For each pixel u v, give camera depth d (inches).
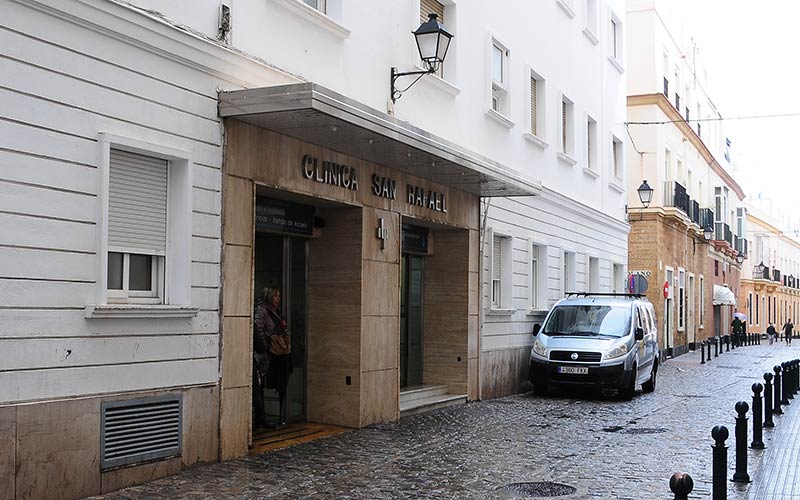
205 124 378.6
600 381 703.1
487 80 684.1
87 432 314.5
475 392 661.3
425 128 583.8
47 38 301.9
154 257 361.1
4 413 282.2
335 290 507.5
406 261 635.5
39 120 298.5
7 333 285.3
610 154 1067.9
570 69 909.2
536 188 647.1
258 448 423.5
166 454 353.1
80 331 313.4
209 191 381.4
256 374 465.1
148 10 346.0
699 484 366.0
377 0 522.0
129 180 346.0
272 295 474.3
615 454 438.0
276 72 423.2
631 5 1397.6
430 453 426.9
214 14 383.9
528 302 780.6
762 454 445.4
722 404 691.4
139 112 342.0
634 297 845.2
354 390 500.4
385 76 530.6
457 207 630.5
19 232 290.4
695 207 1670.8
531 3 792.3
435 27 525.7
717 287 1990.7
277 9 426.6
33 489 292.0
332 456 409.7
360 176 502.0
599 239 1016.2
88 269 316.8
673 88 1537.9
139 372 341.1
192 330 369.7
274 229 466.9
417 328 651.5
